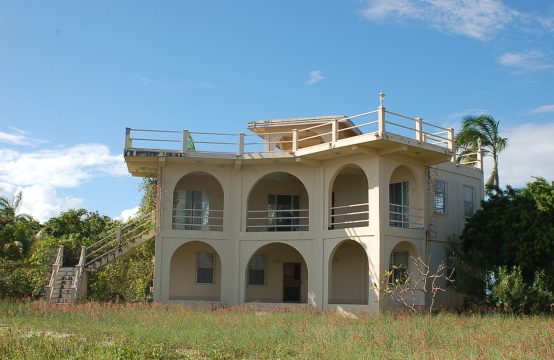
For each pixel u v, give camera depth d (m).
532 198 25.66
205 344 15.55
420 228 26.97
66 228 42.69
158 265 27.64
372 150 25.48
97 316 20.53
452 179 30.00
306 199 31.97
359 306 25.33
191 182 31.12
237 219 28.73
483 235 26.58
